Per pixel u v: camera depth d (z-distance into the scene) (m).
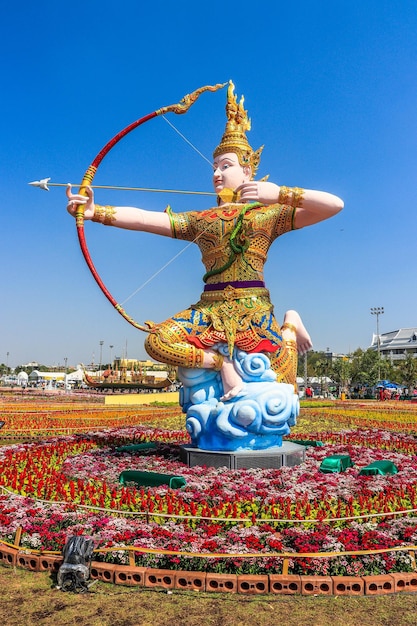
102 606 6.34
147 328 12.46
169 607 6.32
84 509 9.10
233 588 6.68
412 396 55.91
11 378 96.62
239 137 14.39
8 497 9.71
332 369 73.56
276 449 12.81
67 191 12.29
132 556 7.11
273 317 13.41
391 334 121.69
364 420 27.06
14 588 6.80
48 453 15.34
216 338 12.57
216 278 13.38
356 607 6.30
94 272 12.08
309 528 8.34
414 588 6.71
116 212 13.02
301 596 6.60
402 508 9.45
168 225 13.52
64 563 6.87
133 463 13.09
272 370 12.98
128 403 41.38
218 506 9.56
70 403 40.22
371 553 7.01
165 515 8.41
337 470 12.16
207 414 12.75
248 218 13.10
